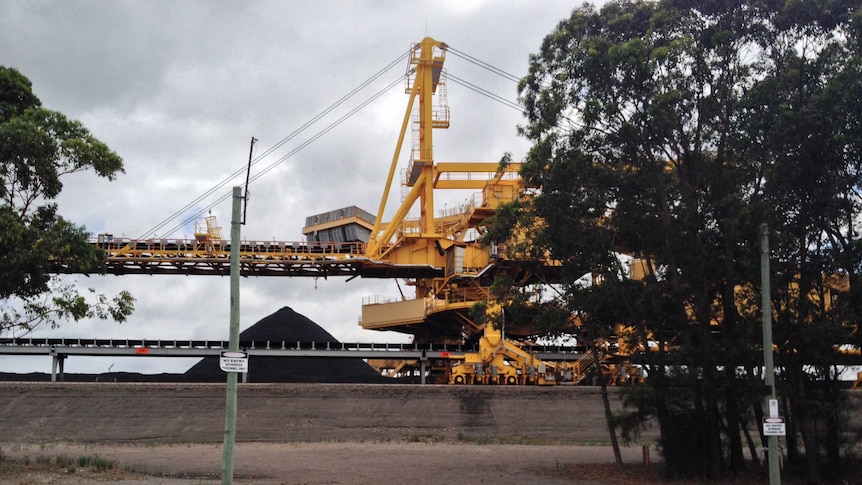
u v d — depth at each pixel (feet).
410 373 253.44
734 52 108.17
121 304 113.50
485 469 119.14
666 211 111.34
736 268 105.29
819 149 99.96
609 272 116.57
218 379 240.73
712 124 110.63
